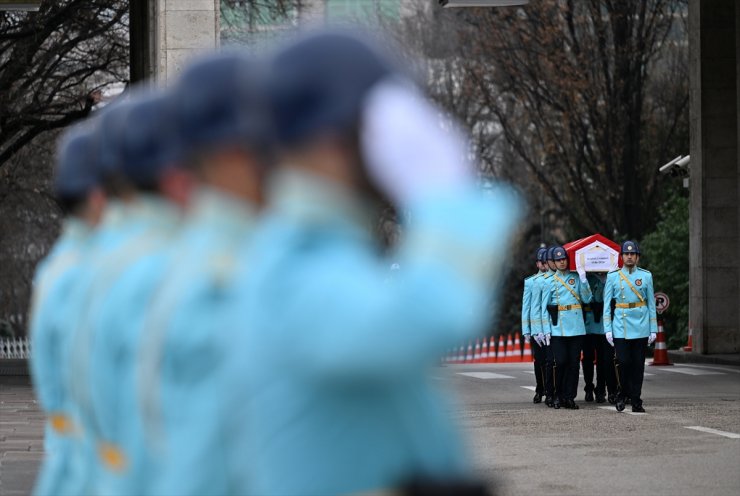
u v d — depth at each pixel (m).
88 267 10.19
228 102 7.66
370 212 6.11
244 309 5.96
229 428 6.83
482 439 40.91
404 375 5.68
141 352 8.30
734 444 38.78
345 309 5.62
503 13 120.19
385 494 5.93
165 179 9.75
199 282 7.71
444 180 5.77
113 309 8.88
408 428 5.96
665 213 110.06
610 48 119.06
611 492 30.12
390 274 6.07
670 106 125.94
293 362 5.70
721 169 89.06
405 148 5.77
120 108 10.47
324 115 5.93
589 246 52.91
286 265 5.85
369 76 5.96
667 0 118.75
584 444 39.25
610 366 53.81
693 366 77.00
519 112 128.88
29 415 49.47
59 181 11.61
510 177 137.38
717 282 88.56
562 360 51.72
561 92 119.38
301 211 5.99
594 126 119.94
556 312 51.88
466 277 5.64
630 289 49.09
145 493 8.43
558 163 125.12
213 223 7.84
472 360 108.88
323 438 5.81
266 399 5.82
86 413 9.48
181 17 62.31
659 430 42.91
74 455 10.28
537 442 39.97
